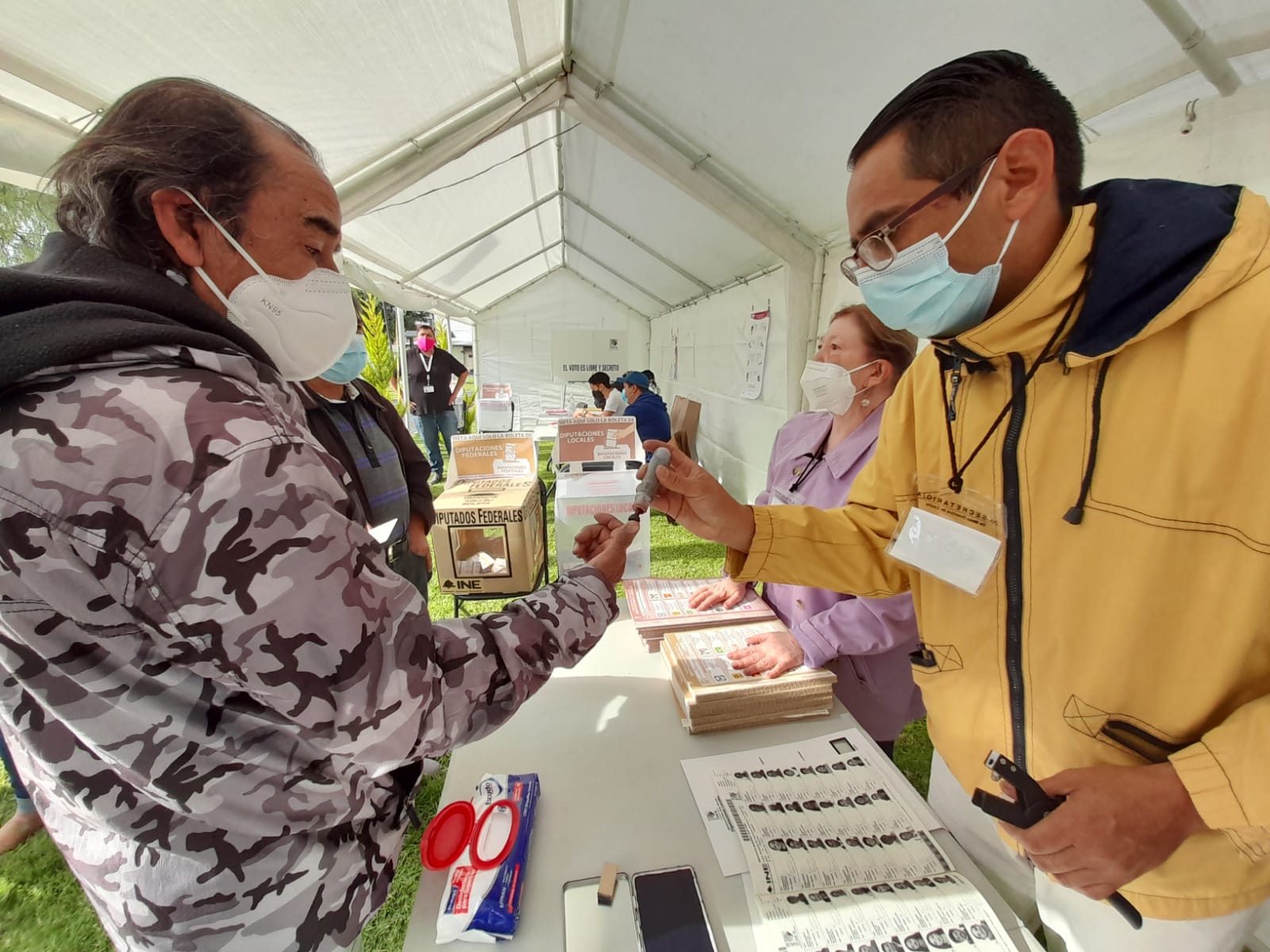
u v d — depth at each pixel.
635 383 4.94
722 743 0.88
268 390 0.49
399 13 1.75
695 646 1.05
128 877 0.50
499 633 0.59
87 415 0.39
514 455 1.91
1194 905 0.59
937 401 0.78
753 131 2.40
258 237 0.55
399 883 1.42
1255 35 0.94
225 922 0.50
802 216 2.92
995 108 0.54
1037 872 0.79
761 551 0.89
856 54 1.66
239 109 0.53
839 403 1.27
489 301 8.91
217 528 0.39
